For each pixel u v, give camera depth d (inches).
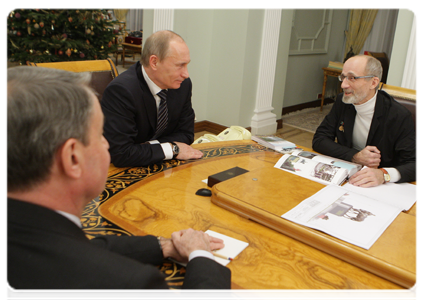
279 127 227.6
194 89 209.8
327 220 50.9
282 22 202.7
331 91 306.7
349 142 93.3
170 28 190.2
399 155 86.4
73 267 24.9
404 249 45.5
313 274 42.7
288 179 65.6
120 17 453.1
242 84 193.3
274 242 48.7
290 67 254.5
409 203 60.9
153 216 53.4
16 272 24.1
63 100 25.4
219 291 33.9
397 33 138.6
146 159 73.3
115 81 78.2
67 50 204.1
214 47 200.1
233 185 60.9
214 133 212.2
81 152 27.2
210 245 44.8
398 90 94.9
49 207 27.1
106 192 60.4
